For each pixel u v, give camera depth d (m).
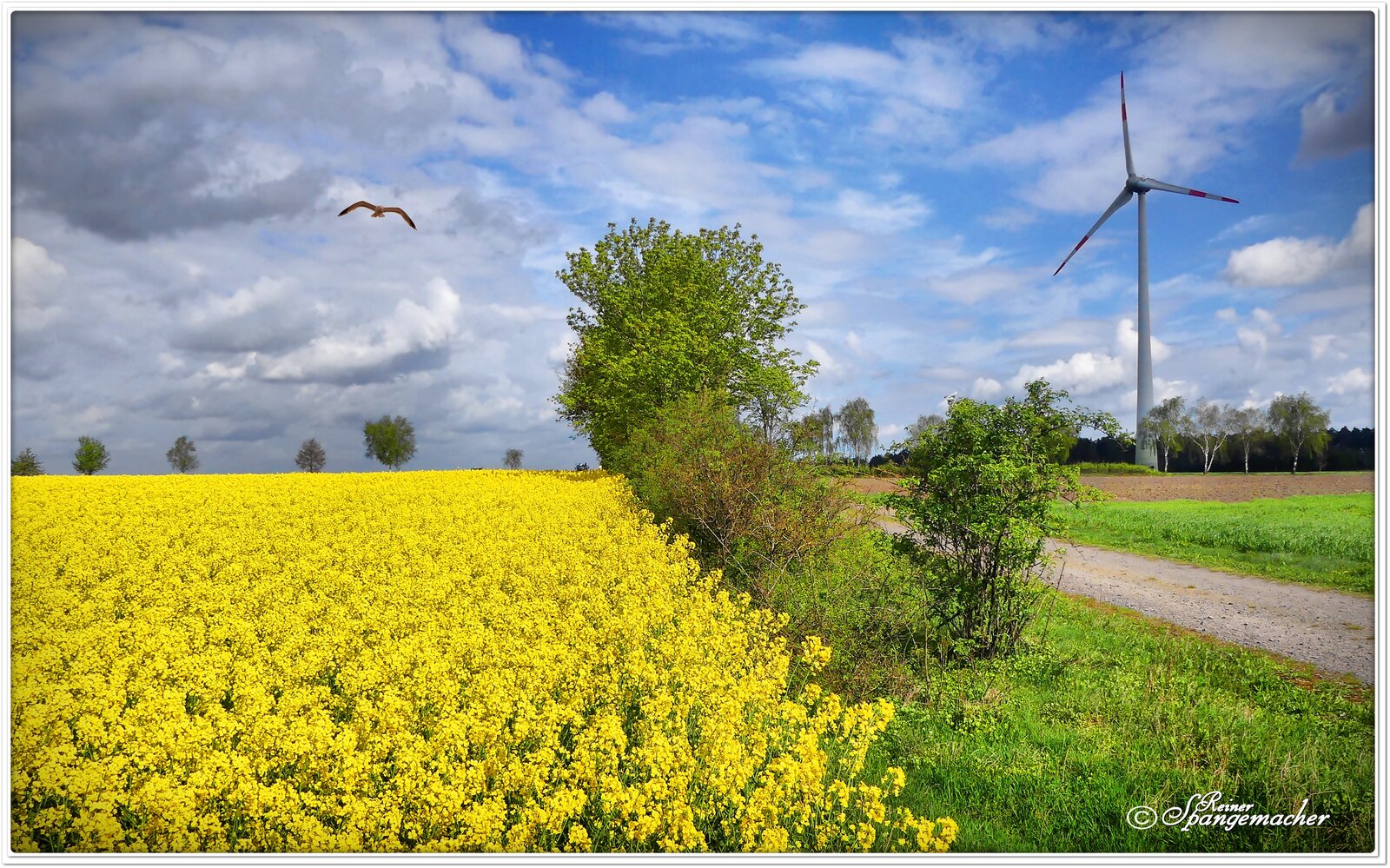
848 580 11.55
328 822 5.80
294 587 12.02
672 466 17.47
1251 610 13.84
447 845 5.33
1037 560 11.10
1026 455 10.88
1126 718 8.62
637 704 7.96
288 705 6.94
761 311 35.94
